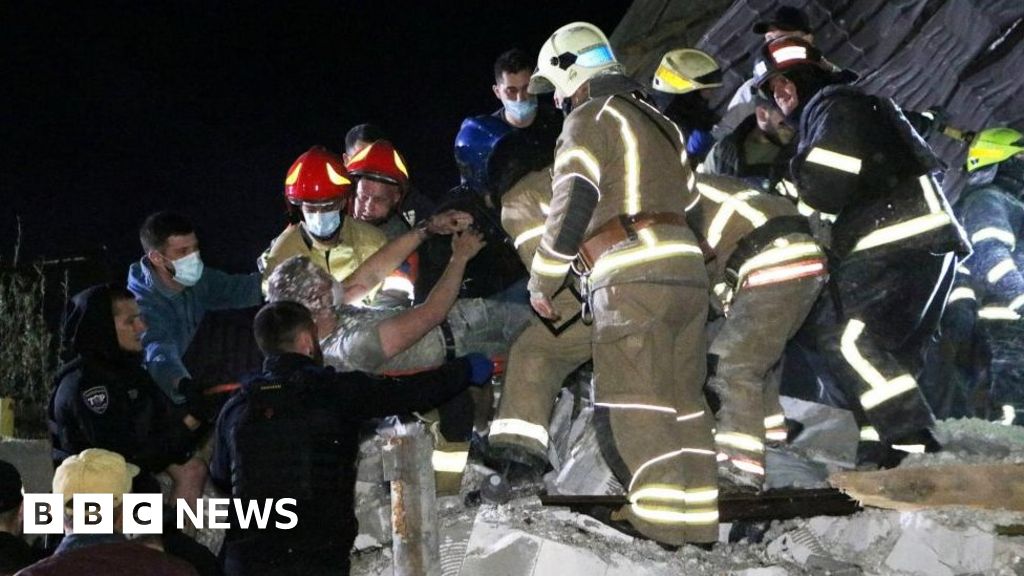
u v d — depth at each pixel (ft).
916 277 37.93
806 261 35.94
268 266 40.24
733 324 36.04
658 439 32.94
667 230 33.47
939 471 33.63
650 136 33.91
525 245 35.96
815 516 35.09
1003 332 47.60
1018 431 42.63
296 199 38.93
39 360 52.70
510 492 35.50
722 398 35.53
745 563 33.86
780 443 39.70
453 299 35.91
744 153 43.55
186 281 39.42
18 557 30.35
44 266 54.54
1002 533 33.58
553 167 35.99
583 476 36.50
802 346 40.60
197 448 38.27
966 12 52.11
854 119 37.40
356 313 36.11
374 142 42.91
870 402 37.60
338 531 31.07
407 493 32.30
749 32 55.06
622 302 33.14
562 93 35.04
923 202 38.17
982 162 48.47
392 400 31.50
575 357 36.17
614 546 33.94
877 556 34.24
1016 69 52.13
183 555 30.40
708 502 33.47
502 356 38.50
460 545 34.58
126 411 35.63
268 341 32.12
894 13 53.88
